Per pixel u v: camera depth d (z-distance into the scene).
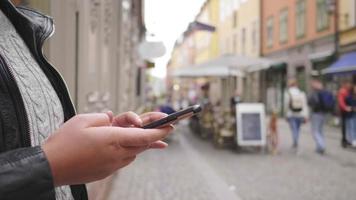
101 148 0.98
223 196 7.35
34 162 0.93
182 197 7.27
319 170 9.82
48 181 0.93
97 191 5.57
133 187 8.01
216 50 55.03
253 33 37.72
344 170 9.82
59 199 1.26
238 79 42.38
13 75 1.08
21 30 1.32
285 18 30.25
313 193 7.58
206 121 17.12
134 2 20.50
